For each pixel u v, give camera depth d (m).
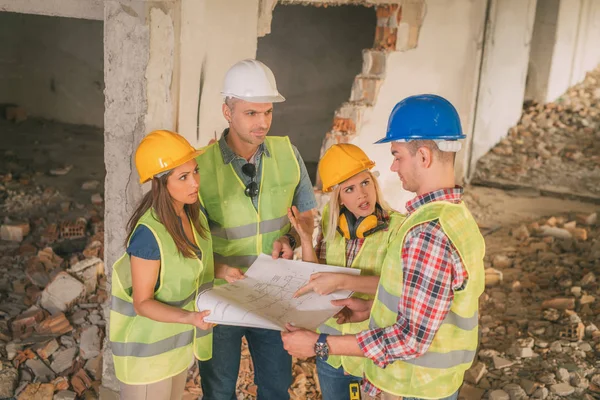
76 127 11.23
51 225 6.95
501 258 6.56
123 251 4.03
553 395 4.43
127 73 3.76
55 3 3.94
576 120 11.21
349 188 3.00
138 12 3.64
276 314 2.70
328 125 9.60
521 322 5.35
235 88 3.07
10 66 11.23
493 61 9.42
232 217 3.28
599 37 13.41
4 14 11.00
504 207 8.35
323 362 3.21
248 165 3.27
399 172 2.47
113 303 2.94
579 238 7.28
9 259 6.25
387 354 2.37
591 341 5.09
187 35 3.93
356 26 9.27
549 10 11.34
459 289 2.36
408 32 6.99
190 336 3.04
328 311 2.77
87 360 4.71
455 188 2.41
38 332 5.05
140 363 2.93
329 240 3.14
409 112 2.40
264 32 4.71
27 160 9.39
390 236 3.01
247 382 4.44
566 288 6.03
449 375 2.48
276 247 3.20
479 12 8.30
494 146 10.34
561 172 9.57
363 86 6.77
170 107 3.88
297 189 3.51
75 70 11.18
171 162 2.71
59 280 5.40
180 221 2.87
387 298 2.47
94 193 8.27
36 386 4.38
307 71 9.48
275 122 9.62
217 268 3.20
